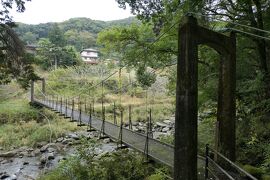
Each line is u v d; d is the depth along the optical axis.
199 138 9.17
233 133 5.41
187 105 4.42
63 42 53.34
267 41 7.53
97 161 8.59
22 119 20.55
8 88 30.16
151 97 29.16
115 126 11.20
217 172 5.26
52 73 36.47
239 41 8.10
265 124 7.18
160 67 10.55
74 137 15.73
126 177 8.05
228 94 5.40
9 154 13.20
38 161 12.26
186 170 4.41
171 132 15.28
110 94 30.58
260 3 7.40
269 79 7.35
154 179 7.23
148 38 10.04
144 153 7.05
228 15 7.79
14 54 10.32
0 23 9.66
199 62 8.70
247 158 6.99
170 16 8.66
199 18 7.72
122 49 10.44
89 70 35.41
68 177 8.20
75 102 25.91
